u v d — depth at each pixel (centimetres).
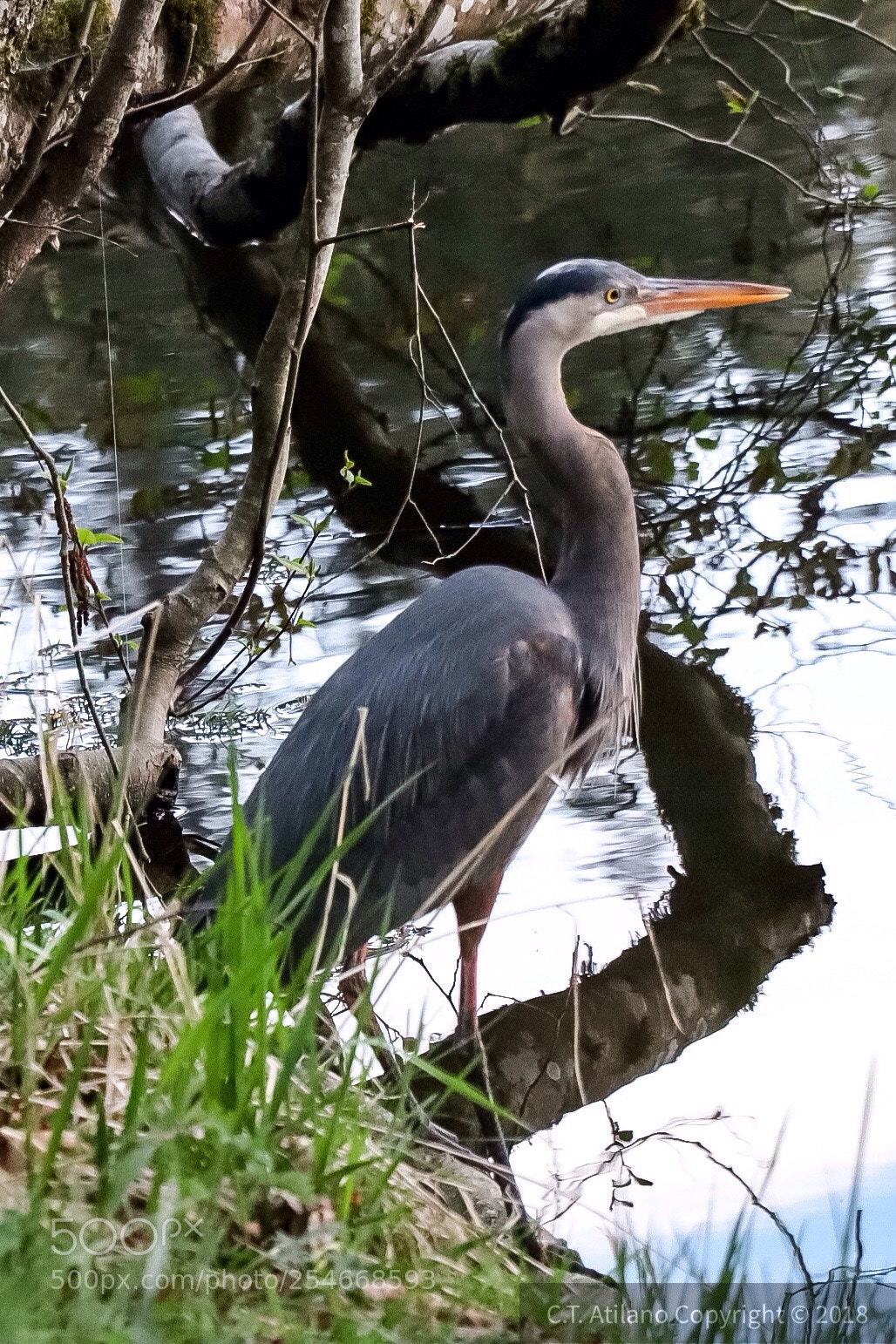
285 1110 598
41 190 1030
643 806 1120
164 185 2148
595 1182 764
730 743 1177
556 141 2589
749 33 1792
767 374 1839
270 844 833
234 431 1755
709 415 1753
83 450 1711
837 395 1780
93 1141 538
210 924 749
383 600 1427
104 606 1346
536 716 884
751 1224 663
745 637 1323
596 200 2370
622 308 990
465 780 878
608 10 1534
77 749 1090
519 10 1702
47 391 1880
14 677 1246
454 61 1684
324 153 1011
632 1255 642
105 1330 443
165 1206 473
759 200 2311
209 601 1104
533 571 1474
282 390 1052
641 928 983
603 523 963
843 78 2644
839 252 2122
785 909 992
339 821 791
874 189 1916
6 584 1381
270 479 1061
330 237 984
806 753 1158
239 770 1159
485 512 1590
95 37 1180
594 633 957
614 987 927
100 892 605
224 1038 570
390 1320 507
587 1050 879
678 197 2347
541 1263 662
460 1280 562
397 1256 565
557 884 1035
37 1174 511
